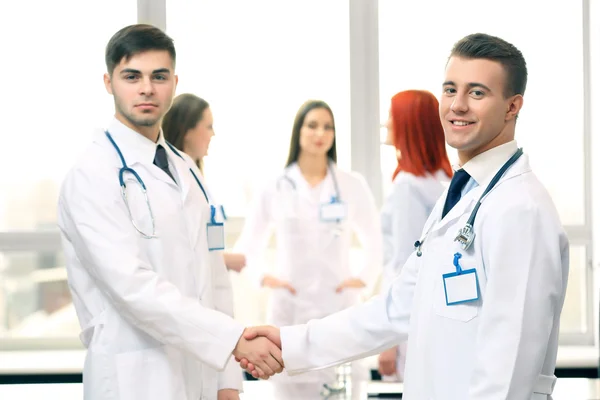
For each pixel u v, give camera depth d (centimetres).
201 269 194
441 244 154
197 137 292
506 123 153
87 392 183
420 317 156
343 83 473
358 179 392
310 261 373
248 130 471
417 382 154
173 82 191
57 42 464
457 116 150
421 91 334
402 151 331
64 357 452
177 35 468
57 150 468
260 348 190
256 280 381
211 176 471
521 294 138
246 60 470
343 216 375
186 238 191
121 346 182
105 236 179
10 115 464
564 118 466
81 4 465
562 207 470
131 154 188
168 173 196
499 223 141
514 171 148
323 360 193
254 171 473
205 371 201
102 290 182
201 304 192
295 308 372
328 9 469
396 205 328
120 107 188
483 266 146
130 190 185
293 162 385
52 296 467
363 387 377
